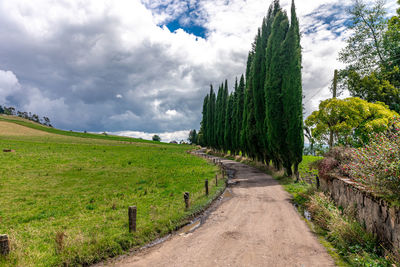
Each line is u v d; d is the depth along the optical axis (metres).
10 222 8.48
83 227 7.79
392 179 5.34
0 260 4.90
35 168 20.86
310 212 8.90
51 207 10.45
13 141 41.31
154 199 11.95
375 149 6.47
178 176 19.88
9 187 14.16
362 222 6.26
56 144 43.12
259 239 6.52
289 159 18.20
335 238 6.20
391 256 4.57
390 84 19.78
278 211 9.32
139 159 32.59
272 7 24.06
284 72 18.06
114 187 15.14
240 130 40.12
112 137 93.25
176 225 7.91
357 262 4.83
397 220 4.57
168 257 5.62
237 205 10.59
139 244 6.50
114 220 8.54
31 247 6.09
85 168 22.80
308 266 4.90
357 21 23.28
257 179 18.42
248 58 32.59
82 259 5.42
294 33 17.58
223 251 5.80
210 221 8.47
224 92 51.66
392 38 20.48
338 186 8.52
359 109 13.41
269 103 19.28
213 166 27.27
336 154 10.28
